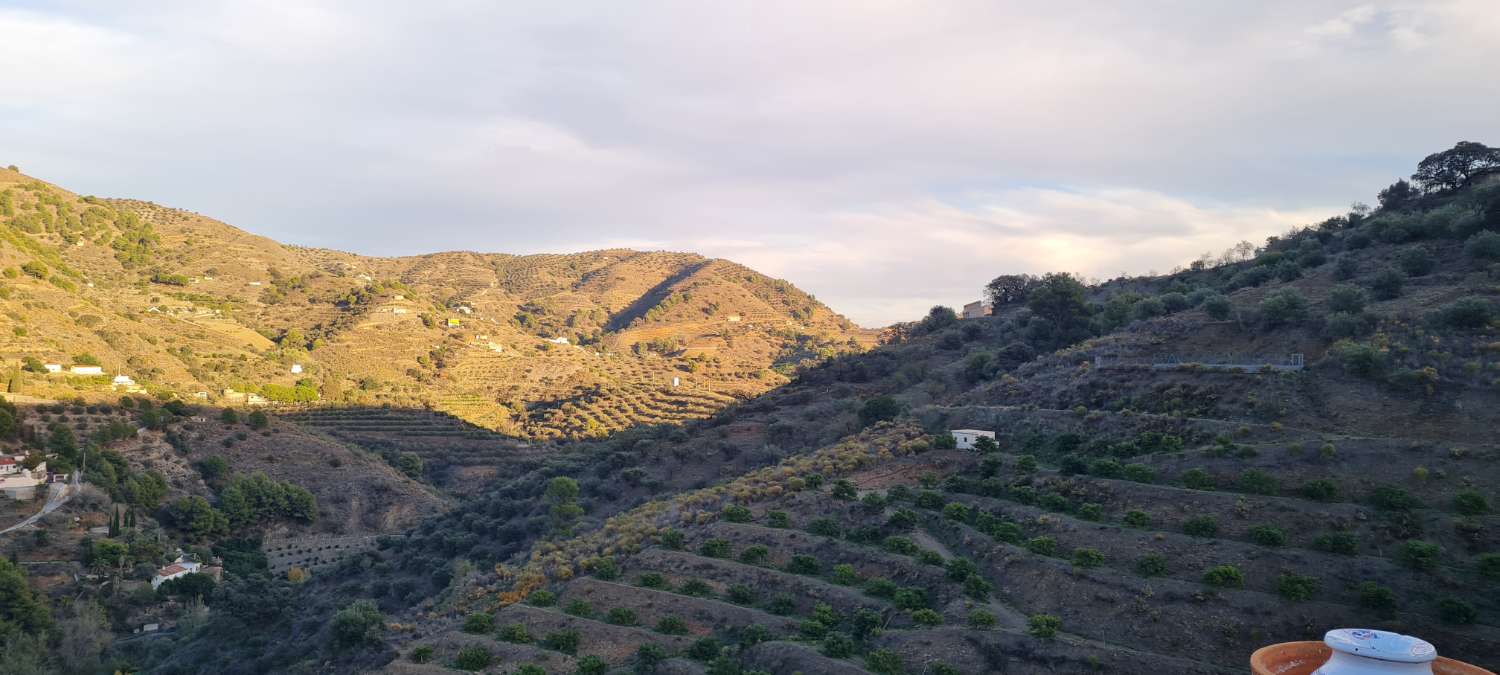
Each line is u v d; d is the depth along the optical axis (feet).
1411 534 195.62
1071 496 244.01
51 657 307.78
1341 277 365.61
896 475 289.12
